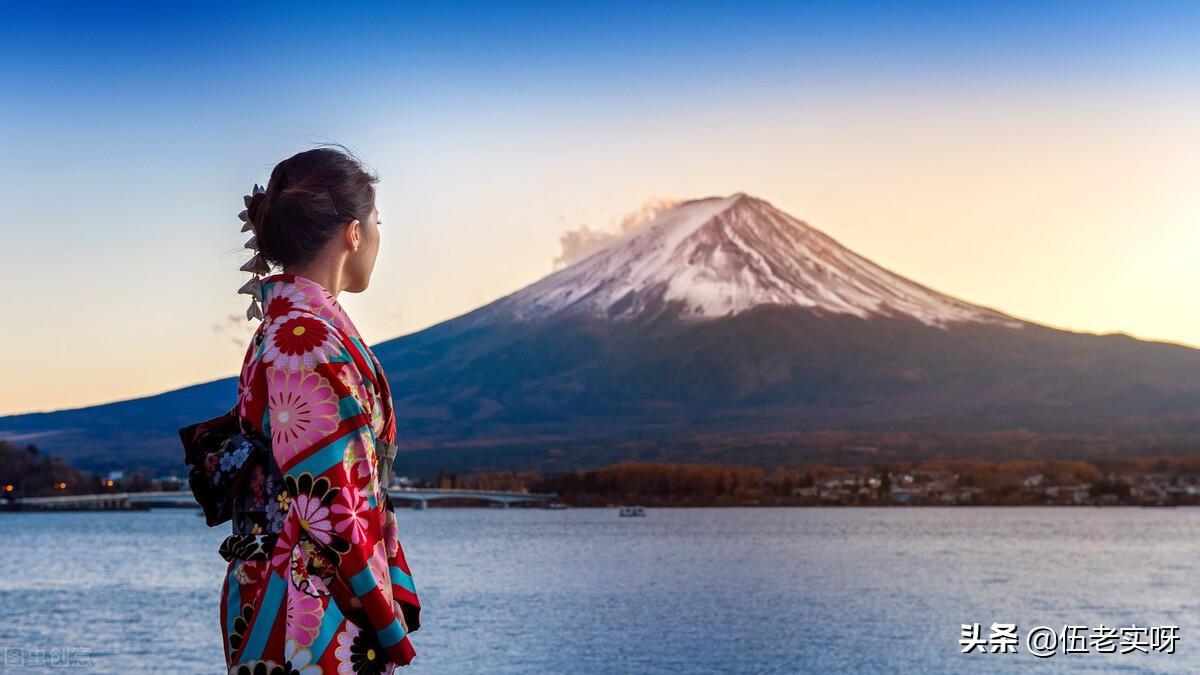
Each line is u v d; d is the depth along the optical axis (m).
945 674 27.11
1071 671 27.39
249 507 2.33
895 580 58.09
